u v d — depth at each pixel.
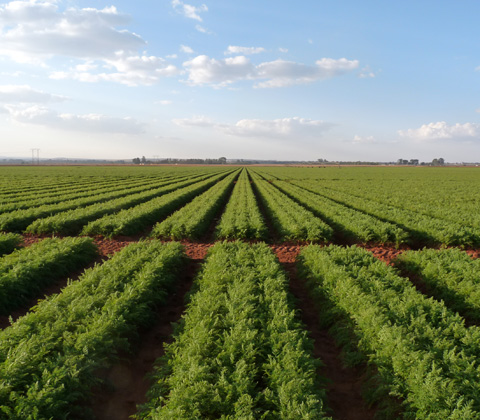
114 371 6.75
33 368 5.58
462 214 22.25
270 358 6.21
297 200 31.81
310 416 4.85
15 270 9.77
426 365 5.77
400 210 23.47
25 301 9.55
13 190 35.91
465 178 69.38
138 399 6.14
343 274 9.77
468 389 5.36
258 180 60.22
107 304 7.91
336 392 6.36
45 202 26.02
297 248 16.17
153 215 21.67
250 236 17.67
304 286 11.20
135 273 10.09
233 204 26.11
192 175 74.56
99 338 6.44
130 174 75.19
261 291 9.36
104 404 5.93
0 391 4.96
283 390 5.34
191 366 5.78
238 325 7.05
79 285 9.12
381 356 6.40
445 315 7.79
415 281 11.50
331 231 17.39
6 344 6.10
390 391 5.71
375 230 16.94
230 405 5.23
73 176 65.19
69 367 5.61
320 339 8.19
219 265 10.88
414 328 7.12
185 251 14.42
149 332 8.40
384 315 7.46
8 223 17.95
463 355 6.00
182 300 10.25
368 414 5.84
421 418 5.13
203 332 6.80
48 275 11.01
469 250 15.99
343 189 42.03
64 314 7.48
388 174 85.38
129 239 17.73
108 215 21.31
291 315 7.67
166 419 4.84
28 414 4.68
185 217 19.84
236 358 6.37
